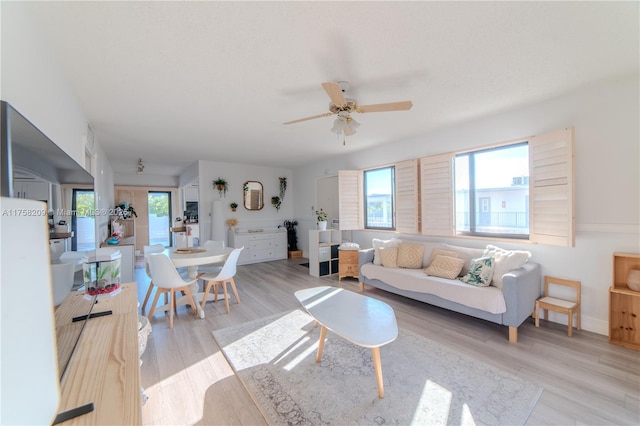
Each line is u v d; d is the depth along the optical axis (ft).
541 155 9.64
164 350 8.34
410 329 9.65
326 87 6.83
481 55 6.80
